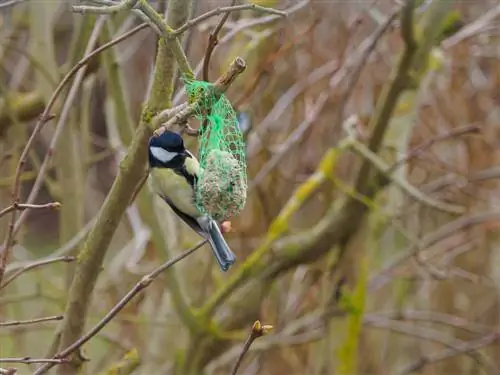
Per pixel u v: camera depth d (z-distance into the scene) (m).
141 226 11.58
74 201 9.98
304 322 11.20
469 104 11.95
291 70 11.20
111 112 10.45
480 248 12.91
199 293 10.96
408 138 10.20
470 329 11.82
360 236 11.05
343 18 11.05
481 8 11.75
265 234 11.38
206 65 5.82
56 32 11.86
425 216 12.71
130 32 5.93
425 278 11.60
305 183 10.27
